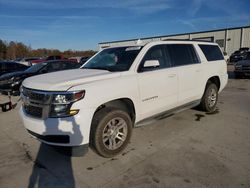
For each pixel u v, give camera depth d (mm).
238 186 2881
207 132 4629
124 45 4707
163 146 4031
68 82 3357
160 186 2920
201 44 5715
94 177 3172
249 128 4824
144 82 4000
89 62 4859
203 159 3545
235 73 13555
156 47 4473
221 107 6504
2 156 3840
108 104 3732
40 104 3283
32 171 3363
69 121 3145
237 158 3559
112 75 3715
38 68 9836
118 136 3707
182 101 4895
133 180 3066
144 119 4164
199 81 5309
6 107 7012
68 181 3102
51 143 3326
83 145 3285
